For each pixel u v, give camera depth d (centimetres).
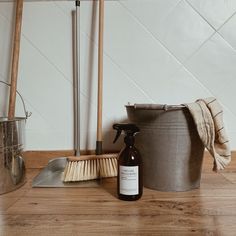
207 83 92
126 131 65
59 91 93
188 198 66
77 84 89
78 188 76
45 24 92
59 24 92
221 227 50
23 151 79
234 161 92
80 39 93
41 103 94
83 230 50
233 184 78
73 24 92
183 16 91
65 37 92
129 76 92
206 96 92
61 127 94
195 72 92
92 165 82
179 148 68
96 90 94
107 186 78
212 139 67
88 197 68
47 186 77
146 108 66
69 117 94
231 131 93
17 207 61
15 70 86
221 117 69
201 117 65
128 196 64
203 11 91
